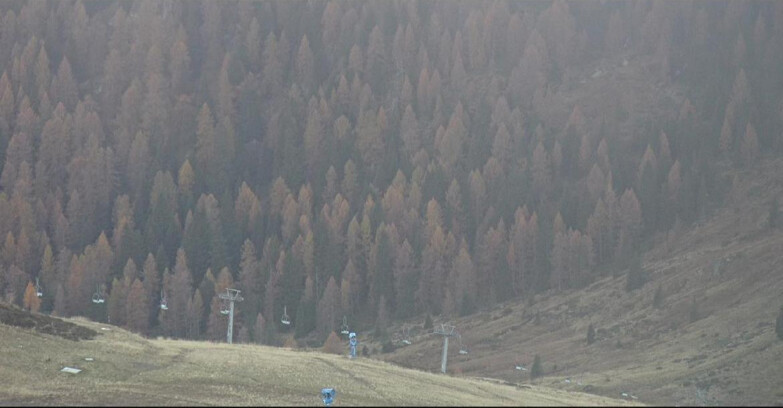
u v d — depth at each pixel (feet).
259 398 305.32
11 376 319.27
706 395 440.45
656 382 492.13
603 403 356.59
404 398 320.70
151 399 296.92
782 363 465.47
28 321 378.73
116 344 376.89
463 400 326.85
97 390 309.22
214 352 389.80
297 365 370.32
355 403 305.53
